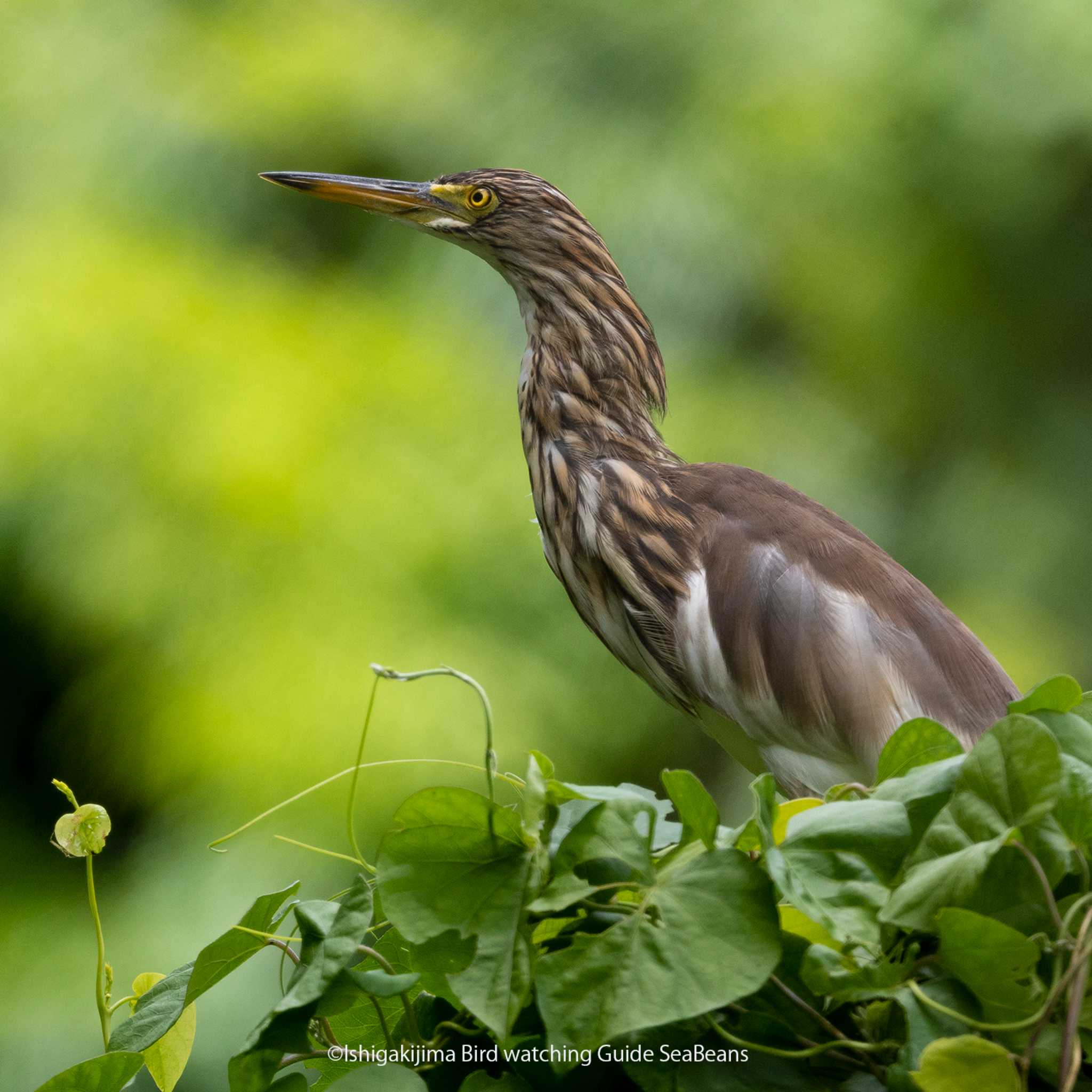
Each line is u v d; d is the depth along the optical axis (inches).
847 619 329.1
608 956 247.6
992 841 242.7
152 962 345.7
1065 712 267.7
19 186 354.9
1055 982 241.3
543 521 332.8
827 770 329.4
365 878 274.8
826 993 253.3
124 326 350.3
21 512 349.4
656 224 354.0
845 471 353.4
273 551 348.2
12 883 351.6
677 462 332.5
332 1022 311.6
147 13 368.2
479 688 270.4
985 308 387.9
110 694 348.2
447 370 351.6
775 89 356.2
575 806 281.4
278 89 355.9
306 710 346.9
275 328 351.6
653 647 331.3
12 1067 347.3
